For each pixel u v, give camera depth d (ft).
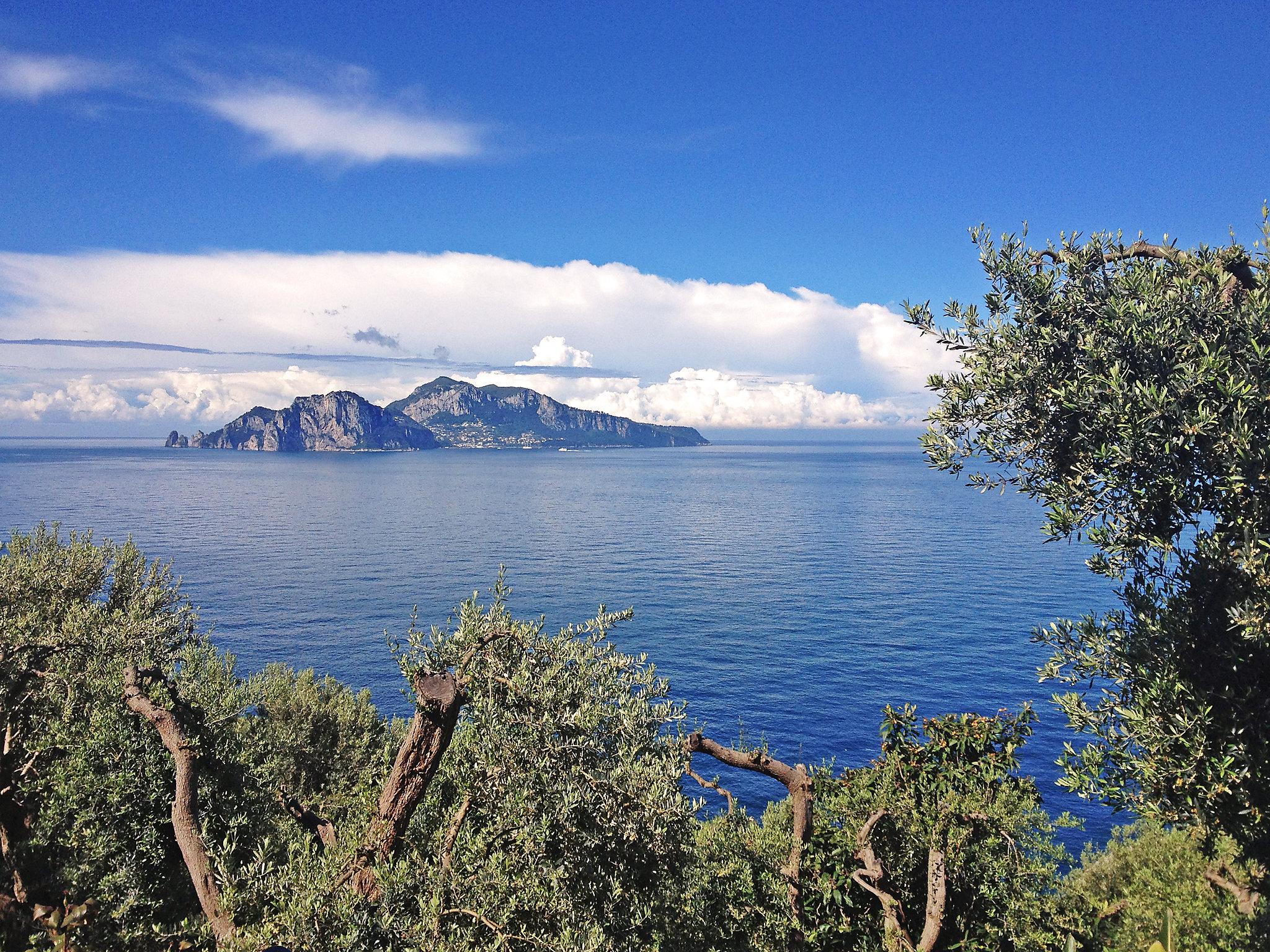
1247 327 28.96
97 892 39.73
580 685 32.94
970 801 48.14
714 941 42.06
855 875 48.24
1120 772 32.27
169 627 60.64
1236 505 28.99
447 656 34.09
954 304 34.47
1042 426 32.50
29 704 52.26
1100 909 58.70
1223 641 29.84
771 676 239.30
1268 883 34.42
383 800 31.45
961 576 412.36
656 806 30.83
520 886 29.12
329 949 26.45
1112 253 34.09
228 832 35.96
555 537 613.52
